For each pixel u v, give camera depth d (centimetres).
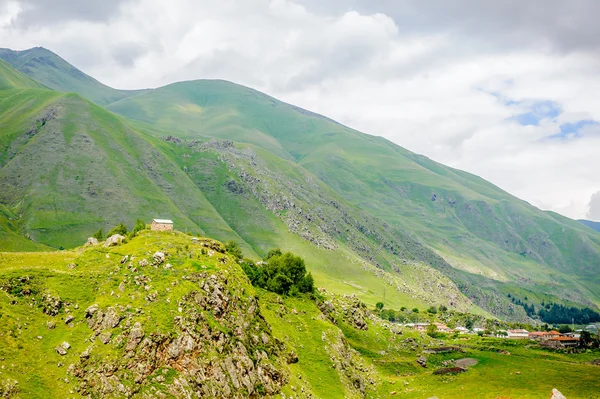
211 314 11688
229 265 13712
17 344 9419
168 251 12862
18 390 8612
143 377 9750
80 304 10781
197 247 13612
